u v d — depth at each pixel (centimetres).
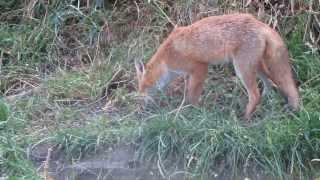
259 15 738
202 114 650
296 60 707
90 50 780
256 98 646
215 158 611
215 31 653
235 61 648
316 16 734
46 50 786
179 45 671
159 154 615
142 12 787
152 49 751
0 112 677
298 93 662
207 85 701
